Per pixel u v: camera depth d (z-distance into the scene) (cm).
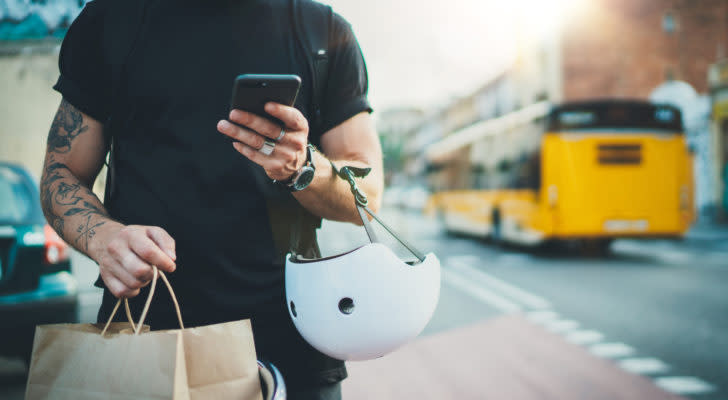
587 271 972
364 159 118
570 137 1084
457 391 380
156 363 78
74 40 113
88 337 83
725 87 2077
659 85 2862
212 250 108
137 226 87
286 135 83
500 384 394
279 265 112
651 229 1080
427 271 88
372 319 83
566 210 1080
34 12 262
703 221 2183
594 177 1080
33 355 85
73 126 113
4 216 380
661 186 1084
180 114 109
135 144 112
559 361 450
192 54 110
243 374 85
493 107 3825
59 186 106
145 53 110
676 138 1091
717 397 362
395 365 443
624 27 2845
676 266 1022
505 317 616
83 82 113
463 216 1650
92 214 100
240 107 79
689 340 508
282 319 111
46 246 384
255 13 113
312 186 98
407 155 7575
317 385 113
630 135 1084
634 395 370
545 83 2962
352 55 124
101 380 81
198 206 108
